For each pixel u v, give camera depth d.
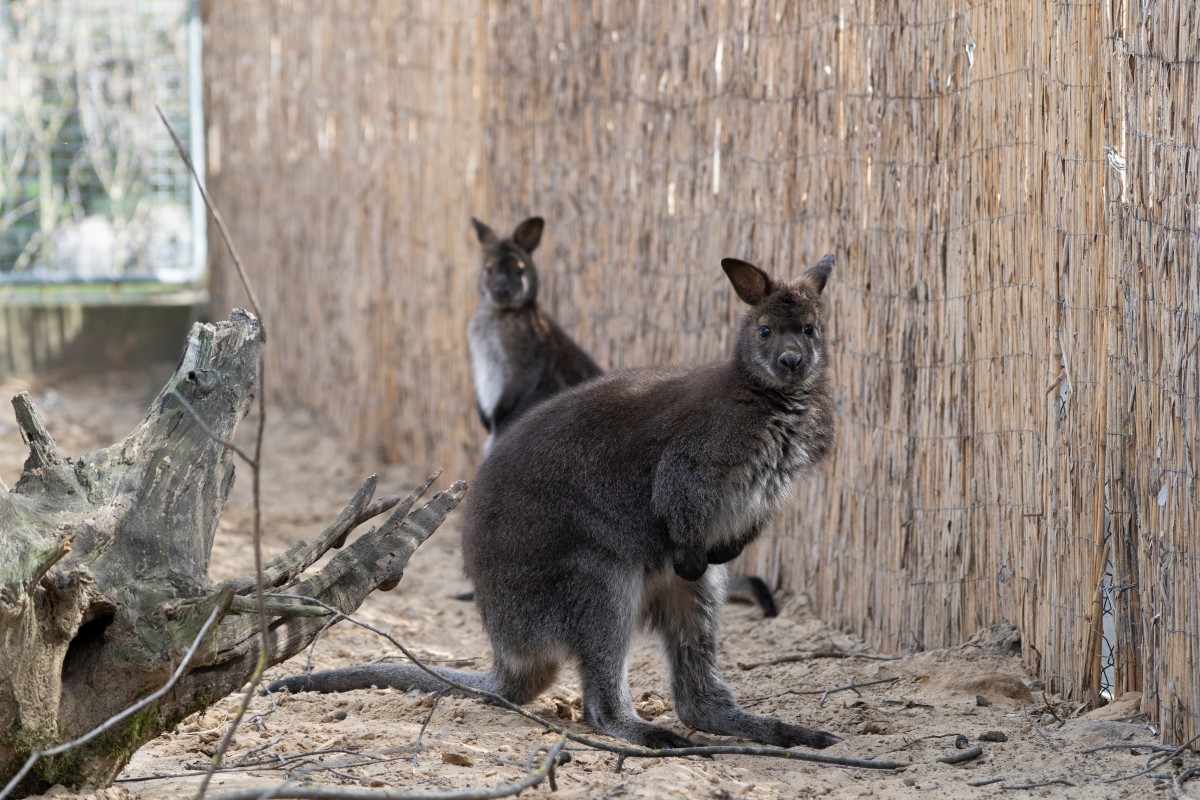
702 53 22.84
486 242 27.22
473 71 29.55
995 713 16.25
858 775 14.08
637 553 16.36
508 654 16.80
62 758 11.74
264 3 38.78
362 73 33.88
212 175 43.84
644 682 19.36
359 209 34.78
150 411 13.67
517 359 26.72
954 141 18.14
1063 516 16.53
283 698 17.09
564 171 27.19
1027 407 17.17
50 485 12.45
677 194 23.69
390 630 21.77
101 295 46.03
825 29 20.08
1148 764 13.93
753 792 13.15
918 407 19.03
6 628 10.88
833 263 17.42
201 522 13.00
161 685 12.00
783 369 15.74
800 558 22.16
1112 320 15.57
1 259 44.50
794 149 20.94
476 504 17.11
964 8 17.78
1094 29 15.71
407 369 33.44
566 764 14.04
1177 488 14.34
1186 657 14.31
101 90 44.28
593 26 25.80
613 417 16.62
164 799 12.14
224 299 43.97
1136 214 14.95
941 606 18.86
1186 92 14.22
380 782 12.88
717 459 15.90
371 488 14.19
